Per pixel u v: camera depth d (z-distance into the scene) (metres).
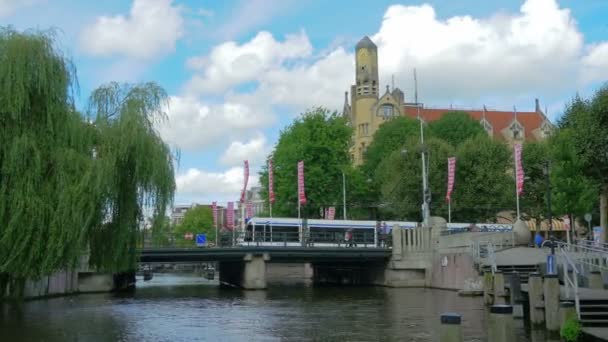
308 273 88.06
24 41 22.75
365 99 119.12
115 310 37.97
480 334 24.86
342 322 30.91
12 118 22.22
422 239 56.94
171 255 53.69
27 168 22.14
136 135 26.73
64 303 43.09
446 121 85.50
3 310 37.66
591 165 34.09
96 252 27.09
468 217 74.94
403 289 54.78
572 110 45.47
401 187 72.94
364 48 120.25
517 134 115.75
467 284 45.69
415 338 25.08
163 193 28.20
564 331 20.28
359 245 64.62
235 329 28.73
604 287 26.38
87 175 22.92
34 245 21.91
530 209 74.00
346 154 80.06
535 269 36.41
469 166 72.69
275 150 81.31
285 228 64.44
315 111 78.88
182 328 29.14
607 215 45.81
